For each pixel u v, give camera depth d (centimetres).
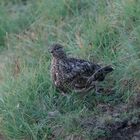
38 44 1251
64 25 1285
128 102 1019
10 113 1052
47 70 1139
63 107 1062
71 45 1188
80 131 990
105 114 1010
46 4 1362
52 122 1033
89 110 1040
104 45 1163
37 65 1172
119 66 1072
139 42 1062
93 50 1156
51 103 1078
